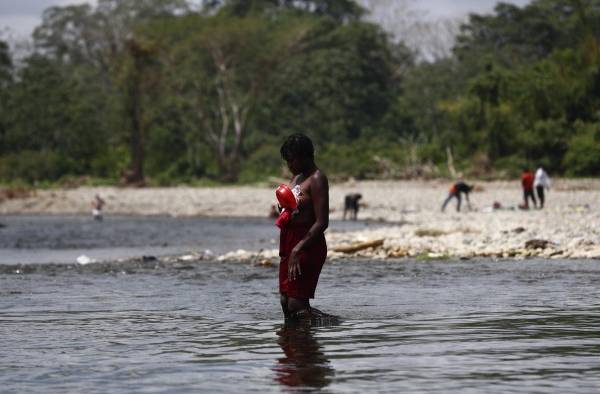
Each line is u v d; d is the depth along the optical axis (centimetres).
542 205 5472
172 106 12131
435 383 798
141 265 2425
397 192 8106
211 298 1573
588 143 9312
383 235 3378
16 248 3647
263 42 11588
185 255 3005
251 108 11812
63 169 12838
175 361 934
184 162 12638
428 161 10469
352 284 1770
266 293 1658
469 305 1388
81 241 4116
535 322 1180
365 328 1155
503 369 859
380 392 764
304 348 1003
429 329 1132
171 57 11612
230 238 4231
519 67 14888
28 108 13450
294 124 14438
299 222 1266
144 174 12438
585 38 10788
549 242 2614
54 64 16300
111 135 13525
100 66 16300
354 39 15738
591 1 12606
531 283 1723
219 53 11544
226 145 13500
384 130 14988
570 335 1066
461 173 9712
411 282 1792
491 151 10094
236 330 1162
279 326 1196
